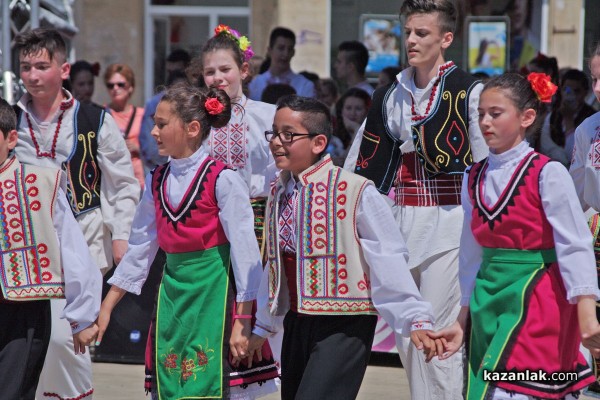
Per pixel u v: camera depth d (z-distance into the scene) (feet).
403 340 21.45
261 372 19.30
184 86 19.24
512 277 17.15
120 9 52.49
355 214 17.33
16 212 18.65
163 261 29.09
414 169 21.52
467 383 17.70
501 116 17.20
